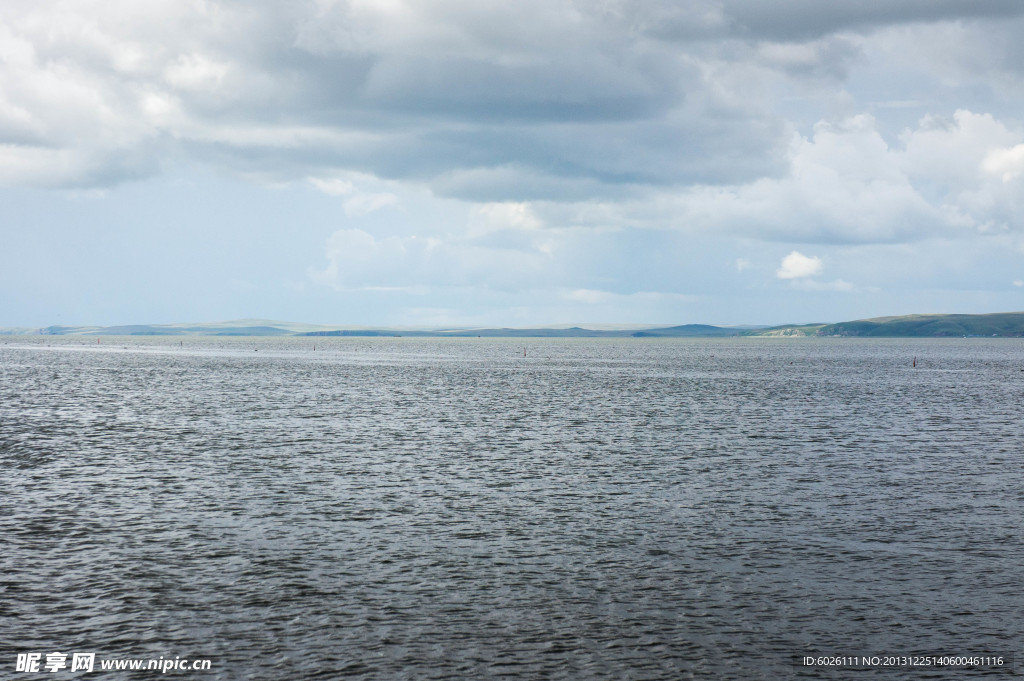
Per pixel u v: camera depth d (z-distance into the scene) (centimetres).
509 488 4197
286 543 3134
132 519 3494
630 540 3200
